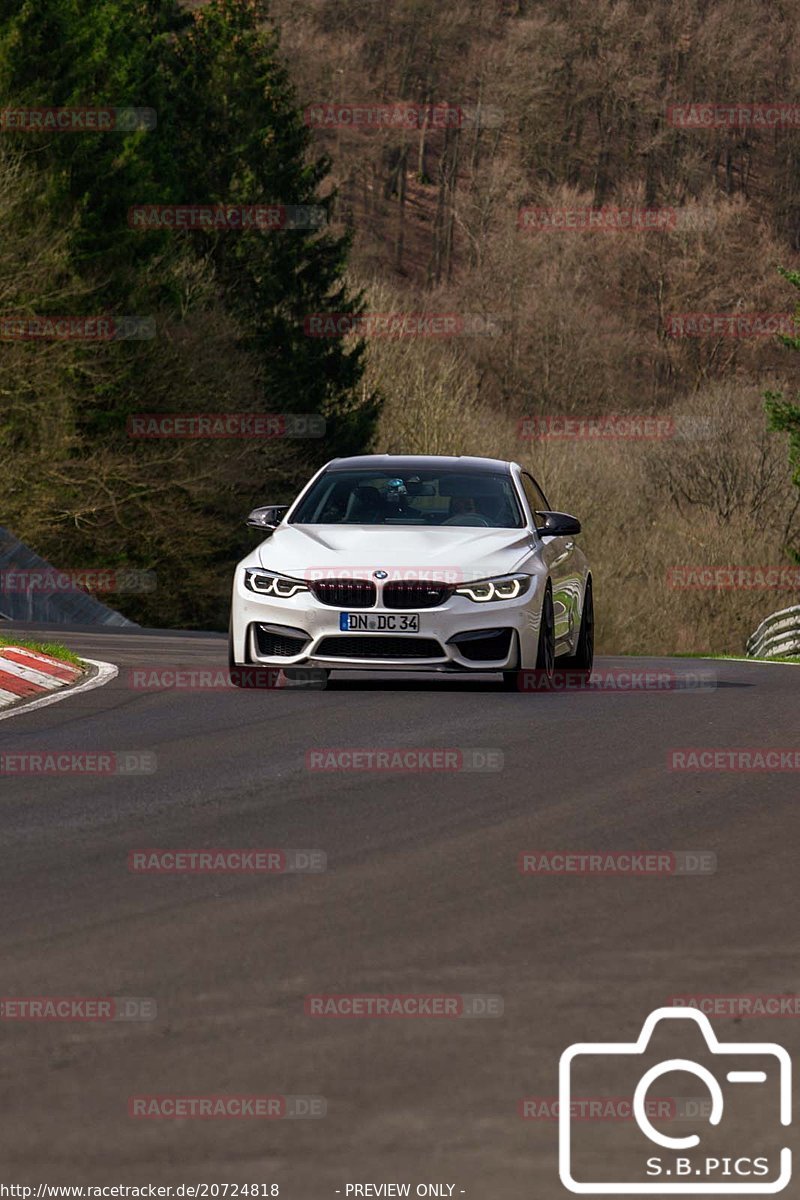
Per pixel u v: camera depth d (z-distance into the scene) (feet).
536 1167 48.73
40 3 528.63
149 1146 50.26
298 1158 49.29
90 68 558.97
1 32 526.98
